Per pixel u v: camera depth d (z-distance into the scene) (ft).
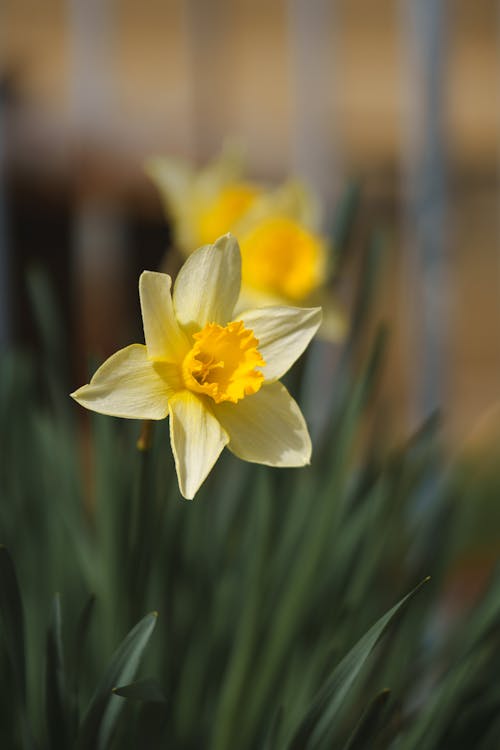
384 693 2.92
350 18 10.20
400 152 9.68
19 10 8.84
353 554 3.27
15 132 5.76
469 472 3.64
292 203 3.73
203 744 3.25
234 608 3.33
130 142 5.90
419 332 5.17
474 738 3.14
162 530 3.18
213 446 2.95
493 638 3.16
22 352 3.51
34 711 3.24
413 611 3.28
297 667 3.26
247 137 6.79
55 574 3.31
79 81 5.90
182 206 3.88
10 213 5.85
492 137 11.09
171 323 2.98
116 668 2.92
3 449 3.36
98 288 6.03
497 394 9.78
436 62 4.90
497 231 11.50
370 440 3.52
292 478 3.28
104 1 5.91
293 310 3.03
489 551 4.77
